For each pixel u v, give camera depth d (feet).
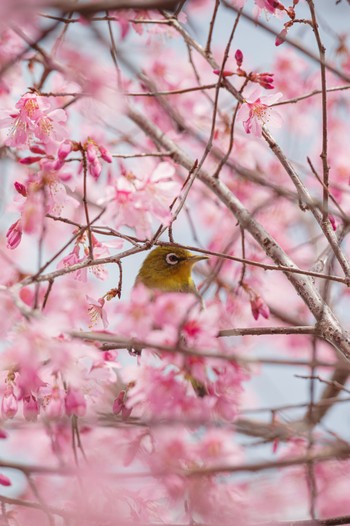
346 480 38.88
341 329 33.50
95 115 43.34
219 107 48.67
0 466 29.55
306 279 35.29
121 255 31.14
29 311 26.73
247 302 43.73
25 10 20.43
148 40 41.32
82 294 32.35
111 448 33.40
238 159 51.21
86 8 22.00
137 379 30.32
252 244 49.29
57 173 31.78
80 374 27.94
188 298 28.63
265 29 33.24
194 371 29.01
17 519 32.99
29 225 31.24
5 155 38.24
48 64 38.04
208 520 32.01
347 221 35.04
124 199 31.65
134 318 28.43
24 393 29.71
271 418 36.78
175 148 43.93
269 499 35.83
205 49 37.78
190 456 33.12
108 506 30.94
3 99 40.04
